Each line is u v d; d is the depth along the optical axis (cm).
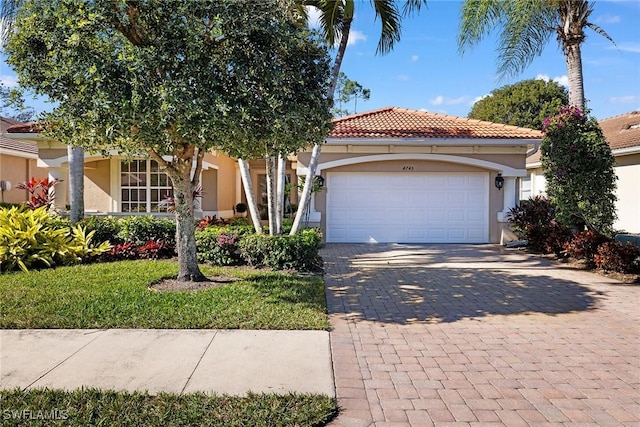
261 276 933
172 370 477
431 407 409
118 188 1756
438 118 1764
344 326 644
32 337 569
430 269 1094
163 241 1218
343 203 1611
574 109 1145
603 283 944
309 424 374
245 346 548
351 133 1520
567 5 1280
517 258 1270
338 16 1158
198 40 648
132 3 646
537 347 567
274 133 692
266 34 690
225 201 2053
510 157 1562
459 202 1605
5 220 1062
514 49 1348
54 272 948
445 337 602
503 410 405
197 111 603
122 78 620
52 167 1546
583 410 406
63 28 632
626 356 539
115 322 618
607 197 1116
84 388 430
